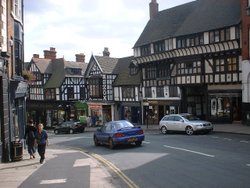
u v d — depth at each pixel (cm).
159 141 2223
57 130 4141
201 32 3303
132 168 1348
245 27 2881
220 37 3156
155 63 3991
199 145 1911
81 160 1600
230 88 3145
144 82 4200
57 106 5162
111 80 4747
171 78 3769
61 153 1956
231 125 3020
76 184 1075
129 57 4884
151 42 3994
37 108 5472
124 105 4531
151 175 1189
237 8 3136
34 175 1256
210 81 3284
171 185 1025
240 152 1591
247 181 1022
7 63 1669
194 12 3672
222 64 3191
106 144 2134
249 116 2903
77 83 5231
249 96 2903
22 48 2209
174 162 1420
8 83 1688
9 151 1639
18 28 2036
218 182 1027
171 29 3819
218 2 3441
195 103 3719
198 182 1041
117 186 1033
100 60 4850
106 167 1398
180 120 2662
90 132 4000
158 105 4000
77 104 5066
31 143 1731
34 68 5453
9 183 1130
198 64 3369
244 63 2920
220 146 1831
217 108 3294
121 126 2050
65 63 5294
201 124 2569
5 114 1605
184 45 3519
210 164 1326
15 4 2020
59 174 1256
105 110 4788
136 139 2016
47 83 5381
